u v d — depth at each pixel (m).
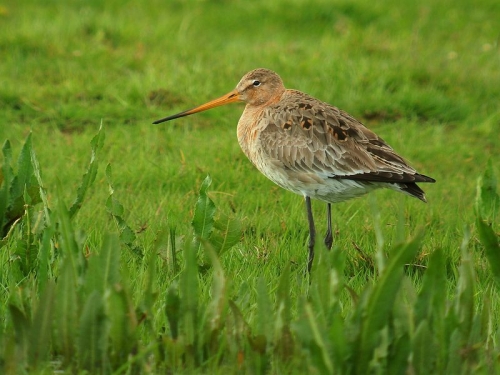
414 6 27.00
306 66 20.64
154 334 8.08
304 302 7.74
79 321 7.71
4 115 17.66
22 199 10.87
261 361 7.72
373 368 7.47
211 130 17.53
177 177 14.61
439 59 21.80
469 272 7.79
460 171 16.28
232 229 10.22
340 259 7.82
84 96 18.72
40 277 8.65
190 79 19.42
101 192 13.73
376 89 19.61
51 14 24.12
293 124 12.22
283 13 26.00
